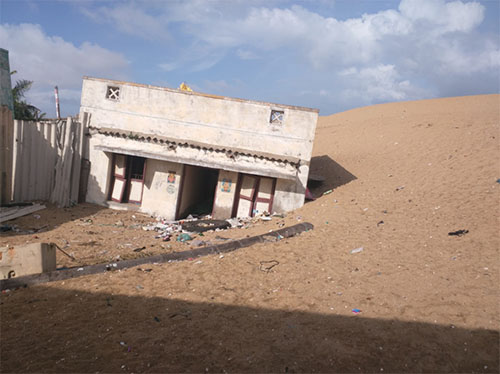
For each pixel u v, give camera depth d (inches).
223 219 575.2
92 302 251.3
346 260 328.5
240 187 586.9
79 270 300.2
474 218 366.6
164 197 569.0
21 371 172.7
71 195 540.7
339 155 888.3
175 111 558.6
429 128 866.1
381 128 1044.5
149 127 559.8
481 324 201.3
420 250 321.4
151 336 209.0
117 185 580.7
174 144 553.9
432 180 532.7
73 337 205.5
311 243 391.5
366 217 456.1
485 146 611.5
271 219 537.0
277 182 564.1
